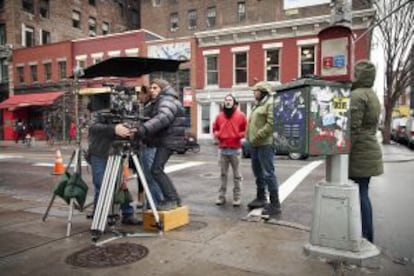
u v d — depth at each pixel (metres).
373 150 4.26
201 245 4.50
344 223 3.95
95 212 4.76
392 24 23.48
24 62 33.41
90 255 4.23
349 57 3.94
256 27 25.09
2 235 4.97
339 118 3.95
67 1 38.47
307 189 8.43
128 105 5.26
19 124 29.81
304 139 3.80
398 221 5.99
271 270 3.78
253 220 5.59
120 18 45.69
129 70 6.33
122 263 3.99
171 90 5.28
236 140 6.82
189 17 38.94
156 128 4.89
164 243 4.58
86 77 6.45
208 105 27.03
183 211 5.35
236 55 26.25
